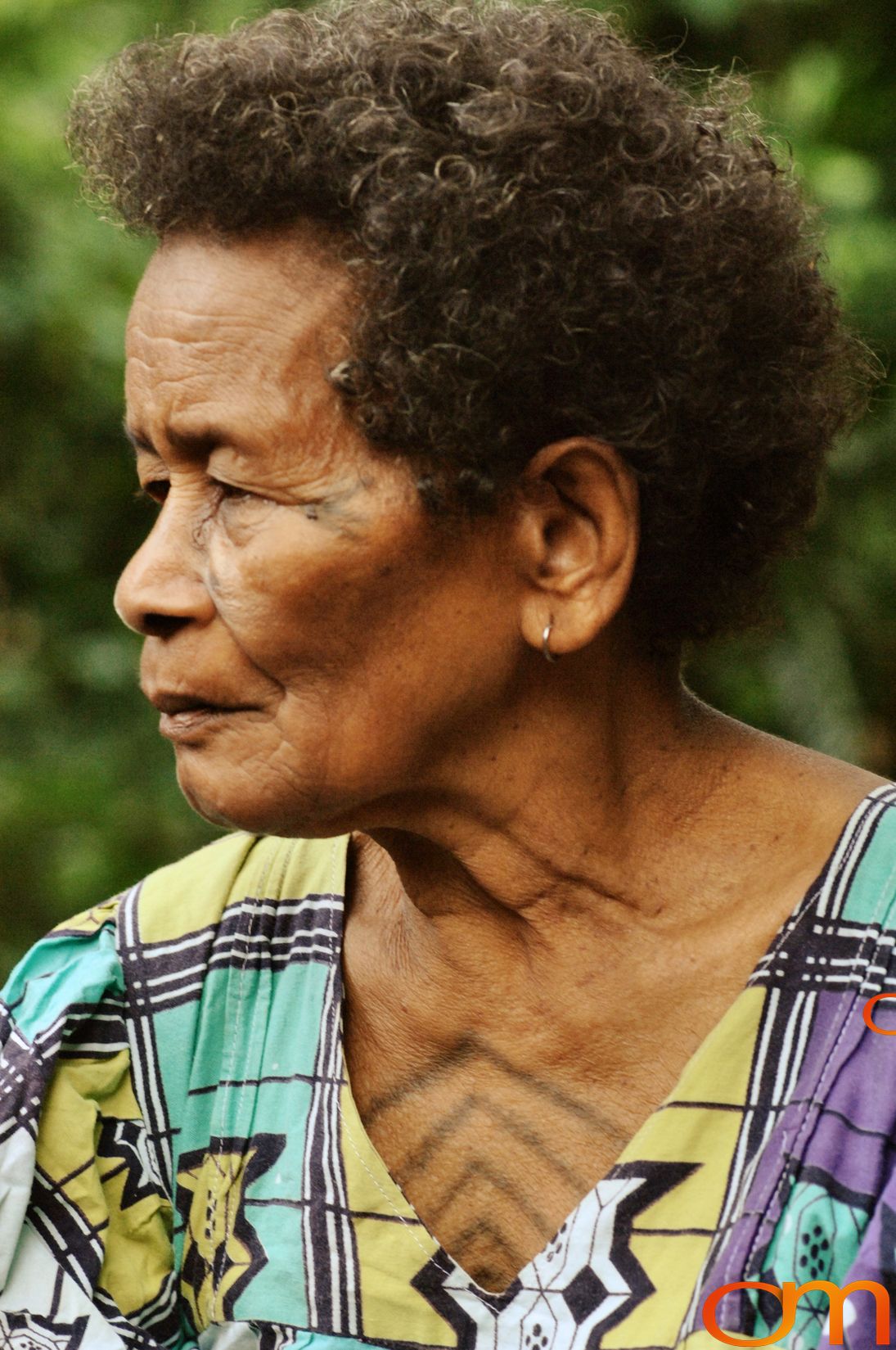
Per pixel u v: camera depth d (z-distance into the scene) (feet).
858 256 27.61
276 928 10.96
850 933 9.49
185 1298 10.69
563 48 9.45
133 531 33.45
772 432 9.83
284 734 9.34
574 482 9.37
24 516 32.40
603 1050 9.98
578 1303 9.33
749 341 9.64
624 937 10.02
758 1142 9.25
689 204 9.23
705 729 10.30
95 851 30.37
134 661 32.01
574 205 8.91
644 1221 9.33
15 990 11.17
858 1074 9.05
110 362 29.37
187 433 9.14
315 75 8.99
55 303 28.78
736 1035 9.48
